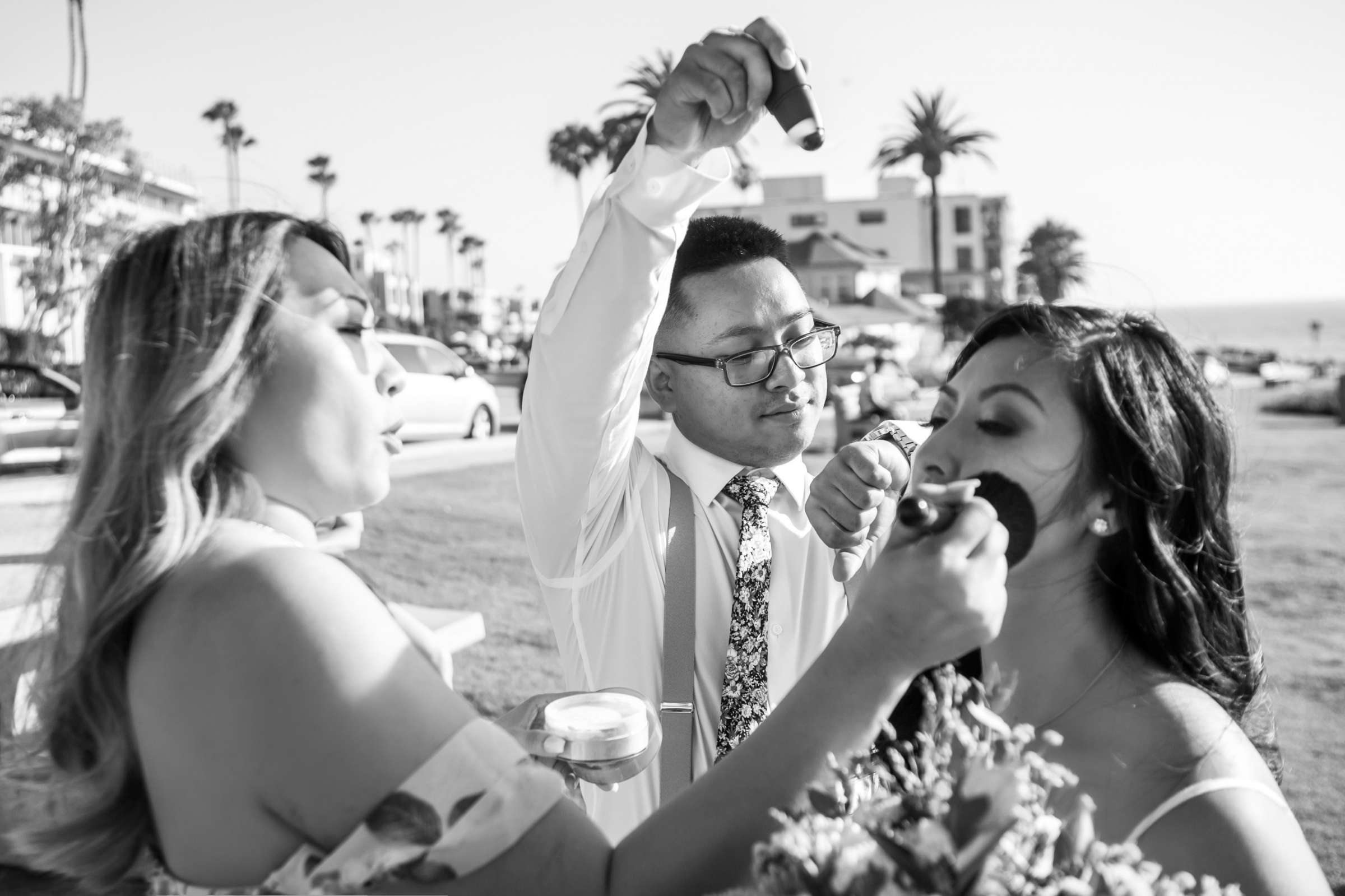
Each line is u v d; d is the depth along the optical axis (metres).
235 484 1.11
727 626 2.19
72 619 1.06
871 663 0.92
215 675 0.96
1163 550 1.34
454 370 16.41
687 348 2.29
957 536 0.89
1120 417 1.32
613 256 1.84
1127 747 1.28
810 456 14.73
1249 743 1.29
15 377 10.95
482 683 5.71
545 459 2.12
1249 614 1.54
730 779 0.95
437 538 9.35
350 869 0.94
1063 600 1.37
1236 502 1.54
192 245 1.12
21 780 1.16
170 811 1.02
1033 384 1.33
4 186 26.06
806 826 0.89
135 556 1.01
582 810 1.30
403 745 0.95
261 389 1.12
